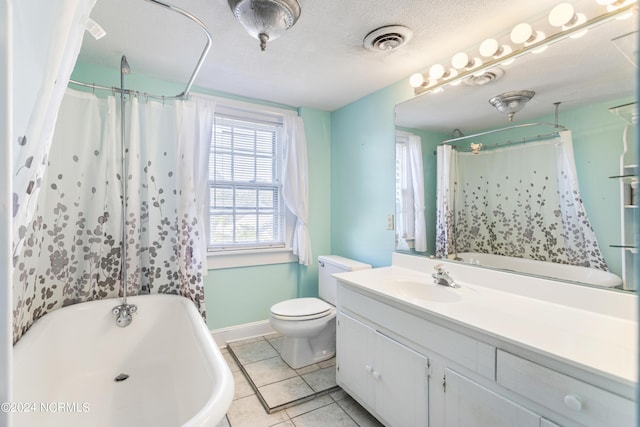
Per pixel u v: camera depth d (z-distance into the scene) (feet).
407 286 5.82
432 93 6.41
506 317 3.91
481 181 5.43
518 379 3.27
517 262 4.89
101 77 6.76
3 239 1.57
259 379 6.73
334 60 6.28
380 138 7.87
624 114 3.81
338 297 6.33
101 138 6.45
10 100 1.62
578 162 4.19
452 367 3.97
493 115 5.25
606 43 3.99
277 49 5.88
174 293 7.29
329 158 9.93
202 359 4.60
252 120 8.87
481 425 3.61
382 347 5.10
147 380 6.01
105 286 6.60
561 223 4.36
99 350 6.22
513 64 4.97
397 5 4.51
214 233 8.46
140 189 6.94
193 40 5.61
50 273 5.90
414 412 4.49
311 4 4.49
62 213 6.03
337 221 9.64
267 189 9.27
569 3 4.24
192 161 7.16
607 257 3.92
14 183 2.51
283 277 9.39
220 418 3.11
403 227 7.19
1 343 1.53
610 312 3.84
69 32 2.66
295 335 6.96
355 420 5.57
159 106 7.07
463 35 5.29
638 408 0.96
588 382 2.78
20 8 2.38
